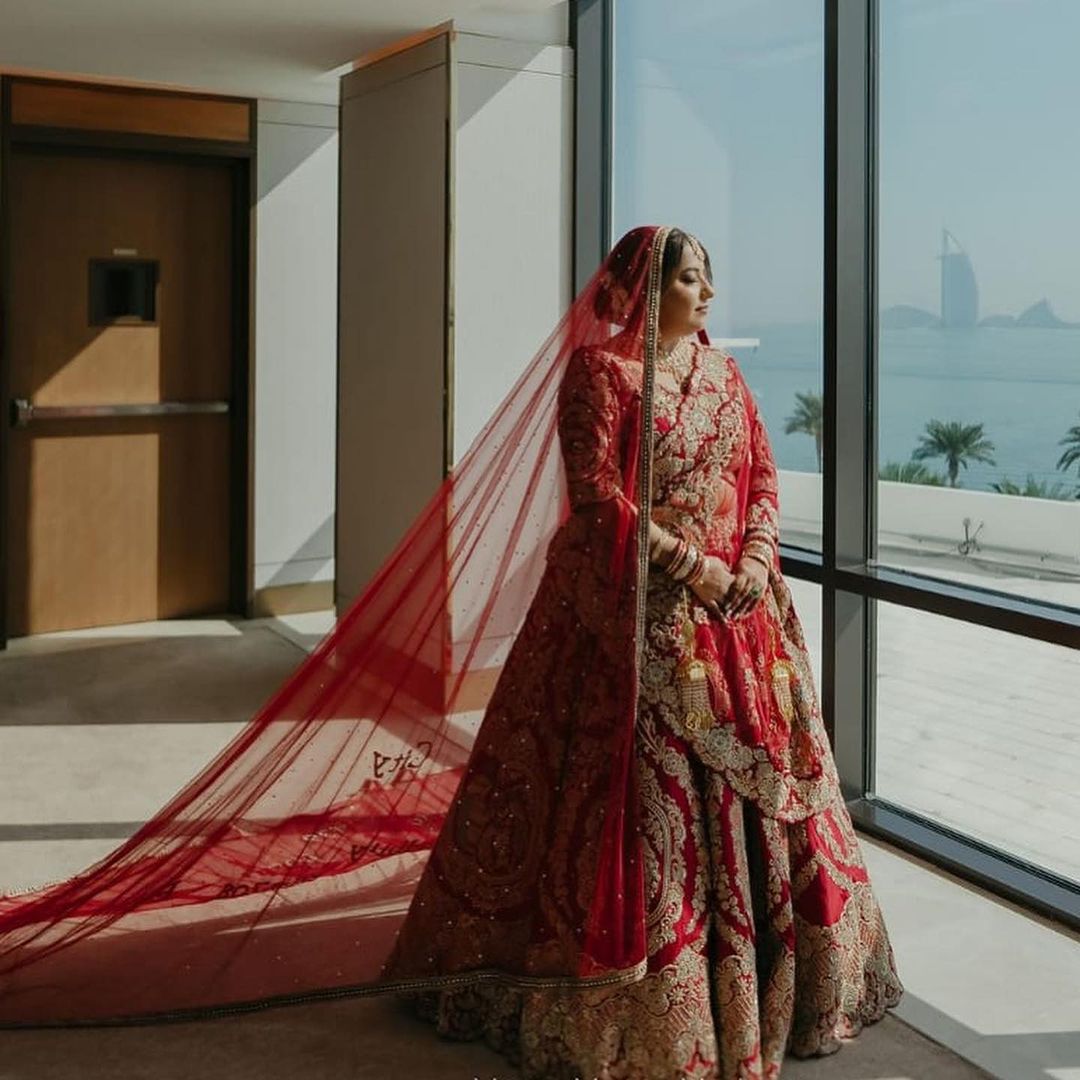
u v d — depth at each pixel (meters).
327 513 6.58
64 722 4.74
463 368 4.79
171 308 6.25
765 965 2.45
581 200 4.91
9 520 5.96
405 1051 2.54
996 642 3.47
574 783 2.43
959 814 3.63
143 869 2.96
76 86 5.77
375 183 5.18
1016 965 2.93
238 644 5.94
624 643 2.40
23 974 2.79
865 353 3.77
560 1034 2.40
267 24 4.59
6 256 5.71
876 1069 2.48
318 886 2.97
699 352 2.58
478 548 2.71
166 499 6.36
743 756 2.42
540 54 4.81
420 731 2.83
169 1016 2.63
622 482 2.45
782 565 3.98
